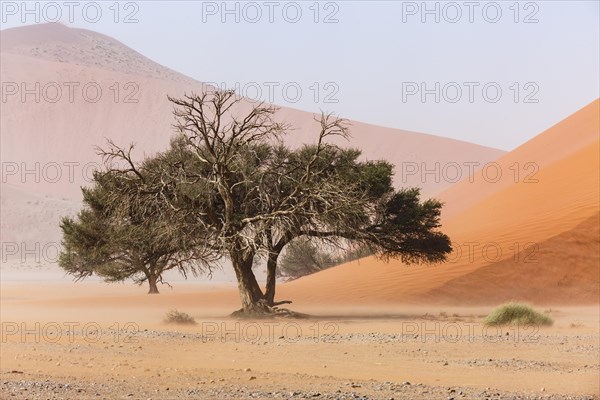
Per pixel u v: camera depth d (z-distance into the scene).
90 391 16.16
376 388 17.34
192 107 40.56
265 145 46.81
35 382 17.31
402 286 57.28
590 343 28.23
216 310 50.28
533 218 64.25
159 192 42.53
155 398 15.47
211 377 18.78
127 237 45.25
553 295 55.56
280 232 43.16
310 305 54.59
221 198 44.50
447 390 17.16
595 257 57.94
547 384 18.64
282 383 17.86
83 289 85.56
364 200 43.25
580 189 67.44
